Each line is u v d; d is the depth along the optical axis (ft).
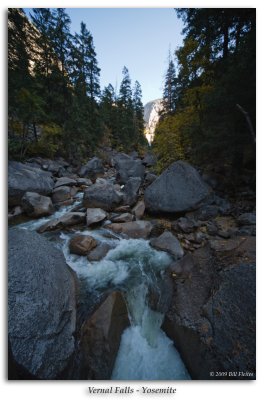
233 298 11.44
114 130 113.29
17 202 27.76
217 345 10.22
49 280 11.13
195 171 26.89
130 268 17.02
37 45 56.70
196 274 14.88
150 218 26.68
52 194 33.58
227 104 22.56
